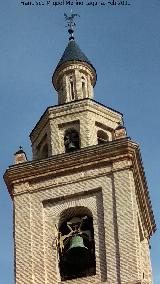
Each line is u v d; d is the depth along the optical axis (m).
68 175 63.53
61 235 61.91
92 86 73.25
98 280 58.69
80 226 61.97
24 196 63.34
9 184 64.12
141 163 64.88
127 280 57.94
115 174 62.72
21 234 61.69
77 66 72.56
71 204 62.44
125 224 60.41
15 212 62.81
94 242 60.59
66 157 63.78
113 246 59.72
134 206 61.38
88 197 62.50
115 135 64.88
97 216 61.47
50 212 62.50
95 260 59.81
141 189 65.38
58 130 67.75
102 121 68.62
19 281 59.44
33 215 62.47
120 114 70.19
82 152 63.75
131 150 63.25
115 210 61.22
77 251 60.62
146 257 64.81
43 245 61.00
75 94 71.12
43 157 67.81
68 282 59.12
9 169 64.12
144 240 65.88
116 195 61.81
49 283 59.25
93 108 68.62
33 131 70.25
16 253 60.84
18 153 65.31
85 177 63.09
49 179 63.72
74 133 67.69
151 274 64.12
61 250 61.25
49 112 68.69
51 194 63.03
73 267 60.78
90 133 67.00
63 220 62.59
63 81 72.12
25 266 60.09
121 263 58.78
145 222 66.88
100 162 63.38
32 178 63.81
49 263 60.16
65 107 68.62
